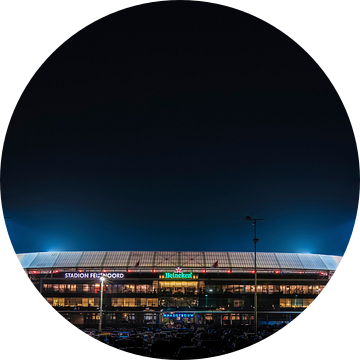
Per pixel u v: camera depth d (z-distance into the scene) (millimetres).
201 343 30000
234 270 132375
